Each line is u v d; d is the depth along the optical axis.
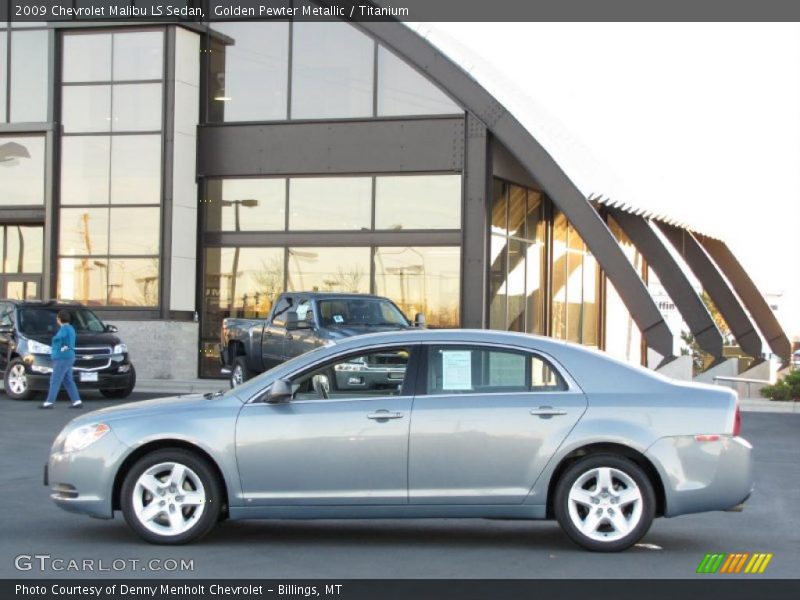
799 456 15.41
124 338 27.73
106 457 8.77
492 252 27.22
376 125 27.28
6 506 10.72
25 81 28.77
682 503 8.52
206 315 28.53
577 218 24.67
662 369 24.02
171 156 27.73
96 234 28.14
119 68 28.06
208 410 8.83
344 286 27.58
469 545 8.99
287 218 28.03
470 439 8.60
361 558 8.43
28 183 28.75
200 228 28.55
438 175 26.95
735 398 8.73
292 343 20.00
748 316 35.34
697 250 34.56
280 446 8.66
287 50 28.09
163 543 8.80
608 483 8.61
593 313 36.59
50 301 23.56
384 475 8.62
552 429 8.59
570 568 8.09
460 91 26.05
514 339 8.89
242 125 28.22
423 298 26.95
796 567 8.20
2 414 19.62
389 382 8.82
